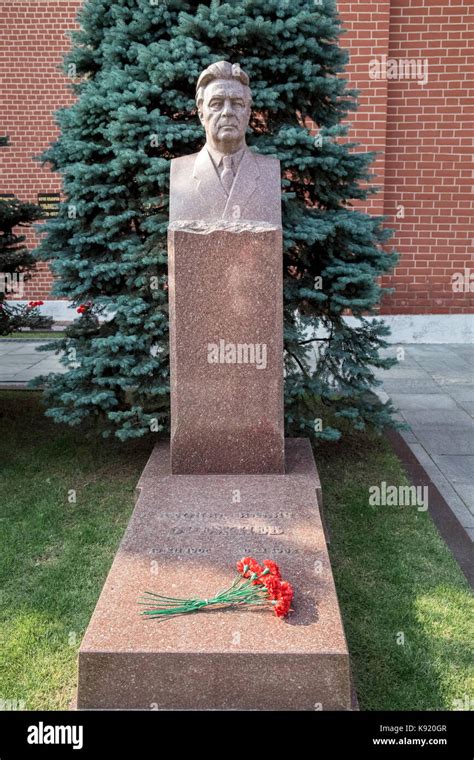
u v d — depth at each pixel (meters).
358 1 8.65
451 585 3.44
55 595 3.34
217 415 3.92
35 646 2.95
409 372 8.09
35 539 3.91
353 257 5.13
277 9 4.68
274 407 3.91
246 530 3.19
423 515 4.25
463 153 9.29
